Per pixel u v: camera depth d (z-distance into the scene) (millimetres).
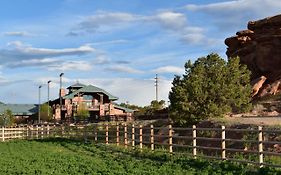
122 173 17688
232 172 17328
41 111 97438
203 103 37031
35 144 38688
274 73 59875
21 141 44469
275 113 43281
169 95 38812
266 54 62000
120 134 39594
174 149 28219
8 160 24312
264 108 46656
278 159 19938
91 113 95500
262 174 16578
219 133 29266
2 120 85312
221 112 36906
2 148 34781
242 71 42656
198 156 21828
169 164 20375
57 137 46969
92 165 20906
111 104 94062
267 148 23203
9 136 51156
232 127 28984
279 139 23516
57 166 20891
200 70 38438
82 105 93250
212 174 16891
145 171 18141
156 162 21578
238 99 39219
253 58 63906
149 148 28016
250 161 18250
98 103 97688
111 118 72875
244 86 43000
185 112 36438
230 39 68812
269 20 63500
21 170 19406
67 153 28938
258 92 56312
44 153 28906
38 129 52438
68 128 48000
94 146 33438
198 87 37125
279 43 61406
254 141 18250
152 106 95062
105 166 20422
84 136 40406
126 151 28109
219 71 39031
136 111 94312
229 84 38969
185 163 20531
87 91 96562
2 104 121062
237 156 22469
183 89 37250
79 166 20734
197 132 31578
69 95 96875
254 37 65500
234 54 67438
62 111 96500
